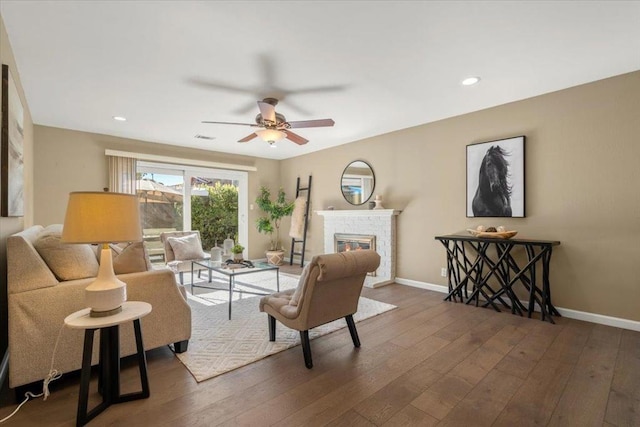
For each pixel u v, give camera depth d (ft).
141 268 7.33
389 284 15.25
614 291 9.57
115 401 5.69
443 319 10.26
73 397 5.98
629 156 9.29
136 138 16.53
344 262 7.01
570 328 9.38
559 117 10.54
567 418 5.34
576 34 7.22
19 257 5.74
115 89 10.05
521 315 10.60
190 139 16.89
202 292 13.66
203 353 7.75
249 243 21.52
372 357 7.59
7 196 6.64
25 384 5.75
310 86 9.95
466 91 10.57
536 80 9.75
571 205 10.32
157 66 8.54
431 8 6.25
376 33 7.11
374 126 14.75
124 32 6.94
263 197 21.57
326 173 19.54
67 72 8.82
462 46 7.72
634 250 9.23
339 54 8.01
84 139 15.14
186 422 5.24
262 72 8.95
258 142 17.74
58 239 6.44
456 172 13.24
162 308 7.32
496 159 11.95
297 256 21.65
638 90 9.12
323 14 6.40
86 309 5.91
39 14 6.25
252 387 6.31
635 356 7.55
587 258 10.03
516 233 10.89
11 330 5.62
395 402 5.81
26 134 10.66
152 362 7.32
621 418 5.32
